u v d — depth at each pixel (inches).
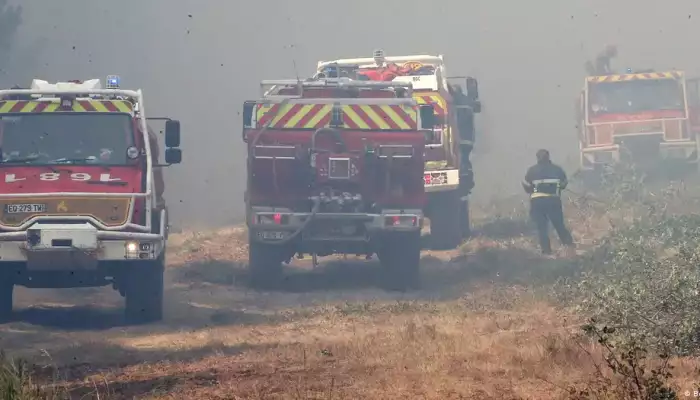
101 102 1952.5
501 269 2461.9
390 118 2269.9
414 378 1221.1
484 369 1267.2
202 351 1508.4
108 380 1282.0
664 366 1112.2
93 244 1811.0
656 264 1562.5
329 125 2261.3
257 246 2321.6
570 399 1055.6
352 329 1729.8
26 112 1934.1
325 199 2240.4
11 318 1924.2
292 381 1226.6
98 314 2017.7
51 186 1849.2
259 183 2261.3
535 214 2699.3
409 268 2299.5
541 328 1600.6
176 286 2363.4
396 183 2257.6
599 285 1768.0
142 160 1903.3
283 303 2138.3
